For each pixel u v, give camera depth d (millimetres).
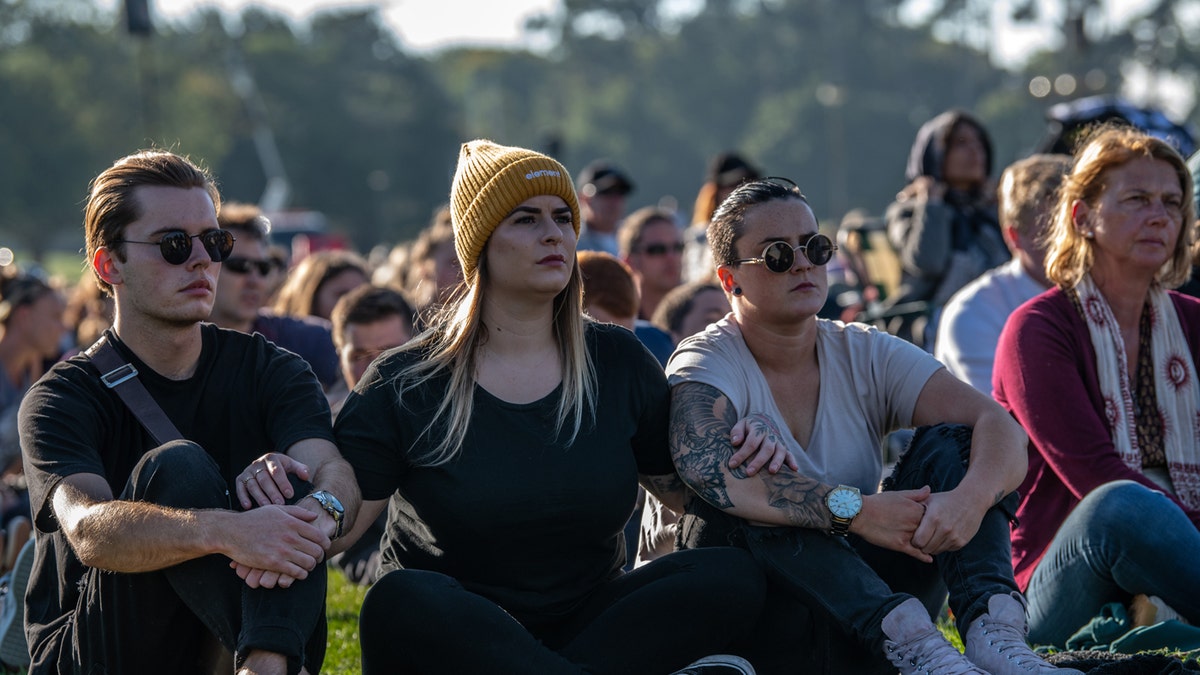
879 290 13812
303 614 5191
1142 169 7281
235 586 5246
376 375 5953
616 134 172625
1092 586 6828
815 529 5793
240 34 147750
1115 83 126812
